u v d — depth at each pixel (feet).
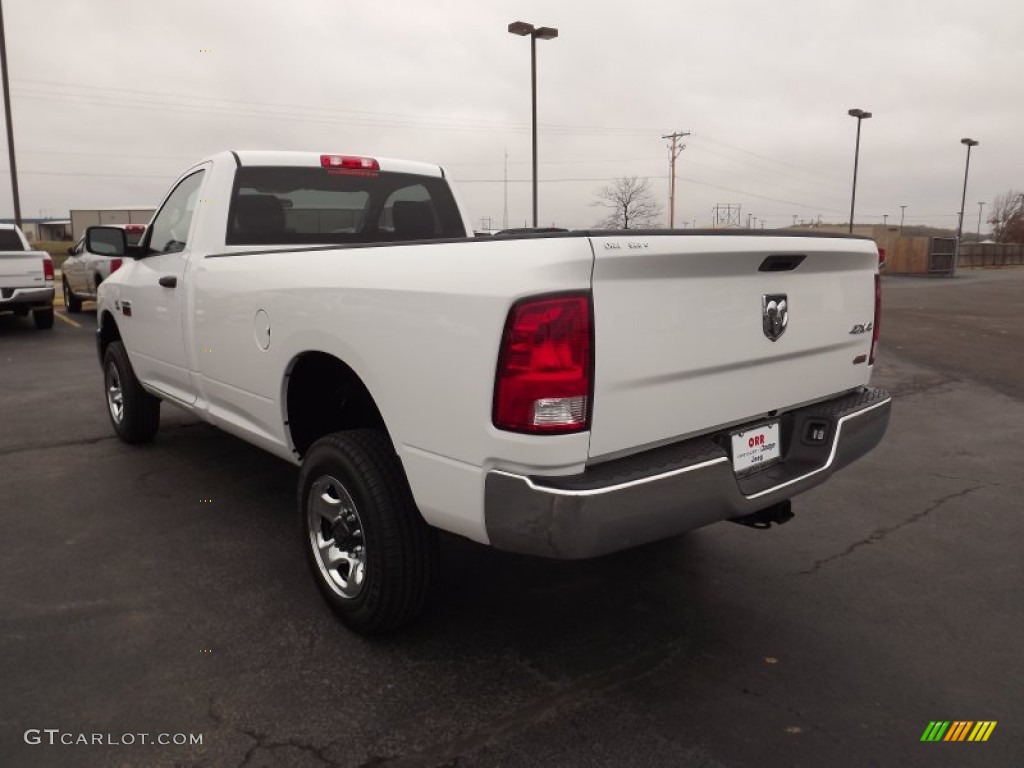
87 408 23.09
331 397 11.36
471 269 7.73
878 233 140.15
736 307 8.81
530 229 10.50
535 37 79.92
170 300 14.25
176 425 20.92
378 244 9.13
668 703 8.57
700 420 8.67
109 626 10.12
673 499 7.90
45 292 41.60
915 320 52.60
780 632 10.19
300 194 14.56
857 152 135.03
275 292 10.66
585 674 9.15
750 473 9.59
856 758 7.66
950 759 7.66
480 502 7.87
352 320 9.14
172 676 8.98
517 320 7.27
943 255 138.31
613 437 7.74
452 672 9.15
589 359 7.36
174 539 13.05
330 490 10.16
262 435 11.89
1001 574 12.04
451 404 7.95
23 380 27.68
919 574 12.03
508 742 7.87
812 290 9.96
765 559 12.55
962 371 32.01
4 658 9.32
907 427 22.02
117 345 18.06
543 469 7.40
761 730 8.10
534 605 10.89
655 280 7.88
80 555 12.38
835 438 10.04
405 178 16.10
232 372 12.26
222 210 13.66
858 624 10.43
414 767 7.50
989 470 17.66
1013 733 8.09
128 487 15.69
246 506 14.64
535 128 81.46
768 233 9.04
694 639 9.99
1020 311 59.72
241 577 11.63
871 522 14.26
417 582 9.33
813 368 10.27
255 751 7.70
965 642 9.96
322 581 10.28
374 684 8.87
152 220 16.53
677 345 8.16
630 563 12.34
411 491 8.74
